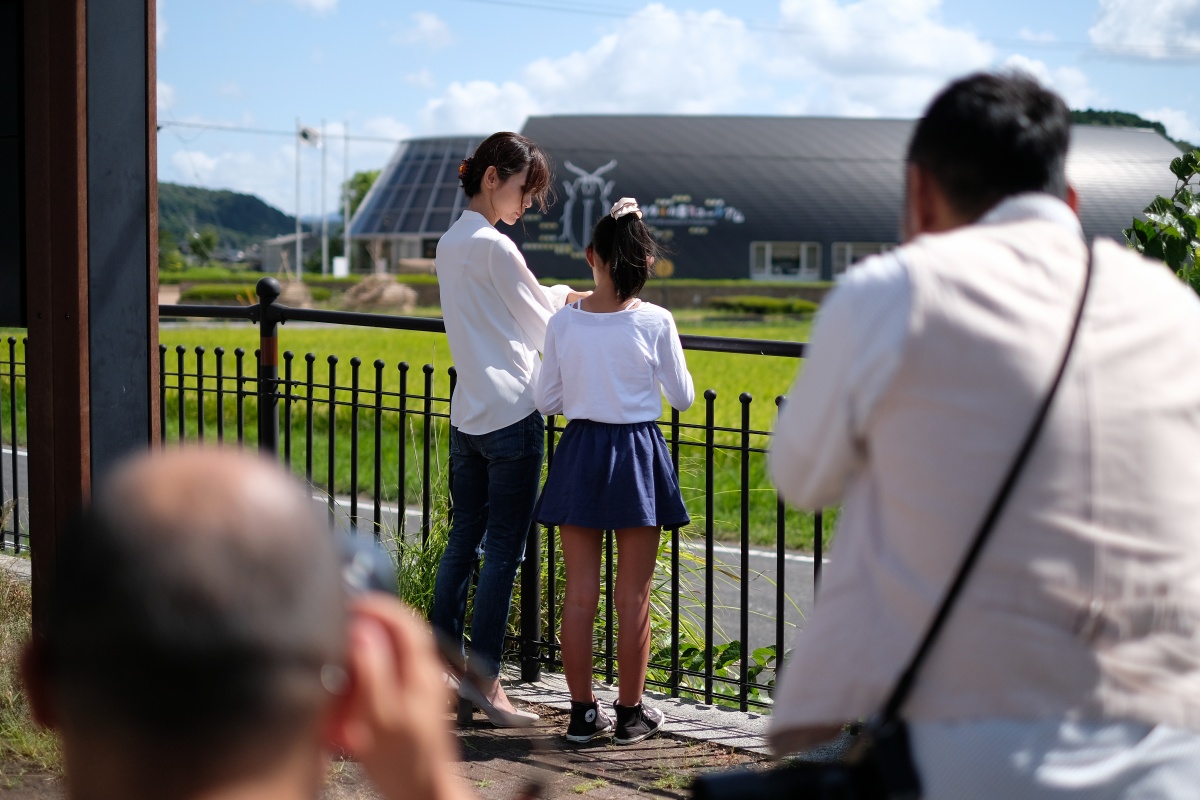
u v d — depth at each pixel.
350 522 4.50
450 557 3.62
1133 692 1.32
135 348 3.45
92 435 3.34
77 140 3.23
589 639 3.42
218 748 0.64
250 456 0.73
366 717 0.76
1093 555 1.31
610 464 3.26
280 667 0.64
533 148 3.57
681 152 55.38
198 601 0.62
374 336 28.89
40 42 3.25
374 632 0.77
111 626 0.62
